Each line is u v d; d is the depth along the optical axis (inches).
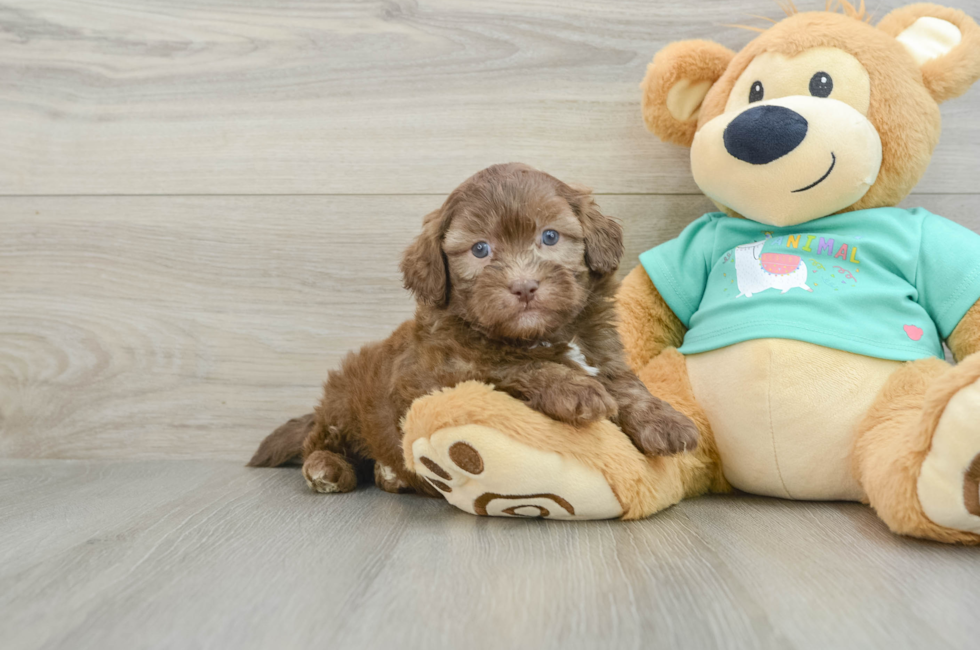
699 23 100.7
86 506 78.6
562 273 68.2
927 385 70.4
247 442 106.4
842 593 49.3
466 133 103.6
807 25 82.2
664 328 90.5
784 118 75.5
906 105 79.0
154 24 106.0
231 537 66.0
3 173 107.6
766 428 76.3
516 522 70.7
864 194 80.6
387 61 104.1
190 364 106.3
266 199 105.8
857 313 76.6
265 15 105.2
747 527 67.1
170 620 46.7
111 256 107.1
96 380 107.3
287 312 106.0
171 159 106.5
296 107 105.3
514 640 42.8
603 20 101.6
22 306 107.7
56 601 50.3
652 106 90.9
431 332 74.7
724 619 45.2
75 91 107.1
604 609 47.1
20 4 106.2
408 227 104.7
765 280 79.9
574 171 102.6
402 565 57.1
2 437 107.7
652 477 69.7
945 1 95.6
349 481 86.9
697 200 101.4
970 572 53.3
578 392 63.9
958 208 97.7
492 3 102.7
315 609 48.1
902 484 60.9
